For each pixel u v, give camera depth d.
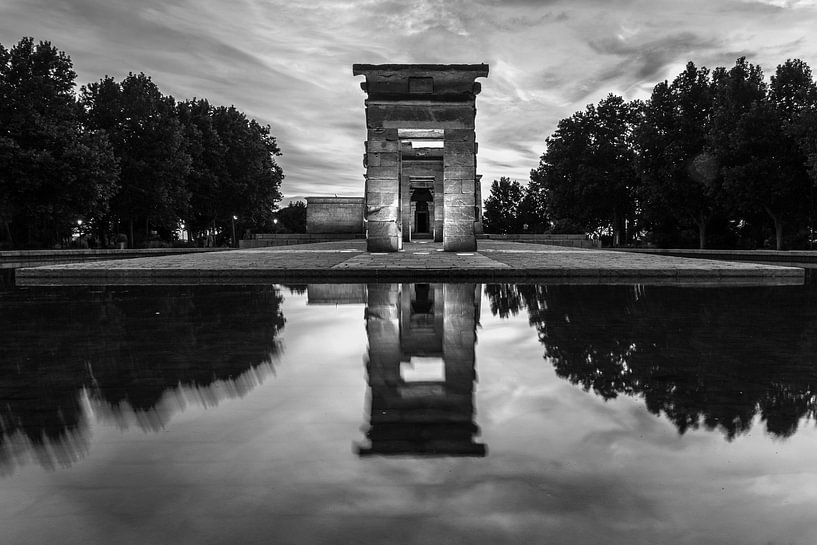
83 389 2.74
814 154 26.64
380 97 18.02
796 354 3.58
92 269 10.41
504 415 2.34
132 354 3.61
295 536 1.39
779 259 26.66
